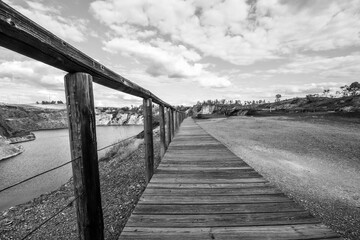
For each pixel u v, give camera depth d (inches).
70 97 41.3
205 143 244.4
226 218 72.9
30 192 295.7
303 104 3304.6
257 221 70.8
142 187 164.1
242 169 134.3
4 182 478.6
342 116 1301.7
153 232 64.6
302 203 164.6
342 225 133.4
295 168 256.5
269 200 87.2
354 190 189.9
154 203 84.7
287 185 201.0
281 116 1596.9
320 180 216.4
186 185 105.2
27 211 180.5
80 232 43.4
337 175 233.5
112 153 403.5
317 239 60.8
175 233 64.1
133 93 84.4
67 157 775.7
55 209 178.9
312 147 383.9
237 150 348.8
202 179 114.4
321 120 1063.0
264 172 237.3
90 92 43.8
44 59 34.3
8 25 25.4
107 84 59.4
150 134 111.0
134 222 70.4
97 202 45.4
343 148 374.3
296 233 63.7
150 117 112.0
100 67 50.1
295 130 661.3
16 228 152.3
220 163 149.6
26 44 29.5
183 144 237.1
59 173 447.2
